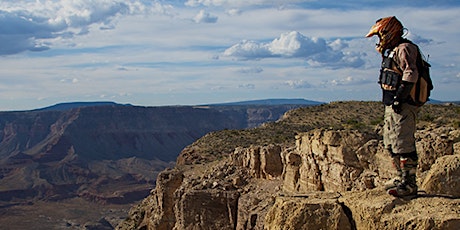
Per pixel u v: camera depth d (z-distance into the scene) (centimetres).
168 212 4781
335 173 2417
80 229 15562
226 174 4169
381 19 884
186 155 7225
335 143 2434
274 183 3616
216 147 7294
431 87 866
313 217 875
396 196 852
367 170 2262
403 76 824
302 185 2819
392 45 865
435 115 5400
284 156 3353
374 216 821
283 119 8719
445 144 1680
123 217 17438
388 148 891
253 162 3959
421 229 765
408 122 852
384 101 858
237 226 3453
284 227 887
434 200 825
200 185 3938
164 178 4931
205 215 3694
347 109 8256
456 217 754
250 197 3509
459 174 904
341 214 863
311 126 7750
